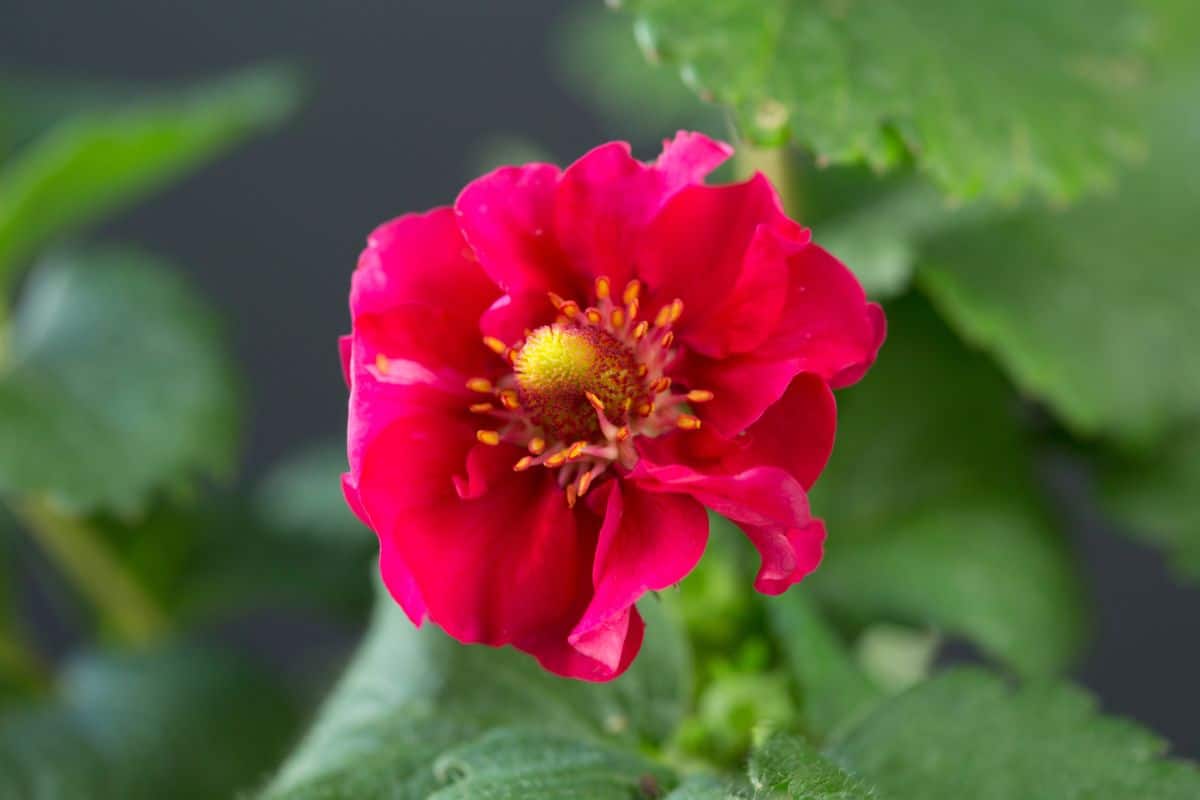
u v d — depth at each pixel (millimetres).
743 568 388
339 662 504
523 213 347
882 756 359
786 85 375
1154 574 693
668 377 349
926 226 416
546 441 349
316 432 805
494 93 797
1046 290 411
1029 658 405
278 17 780
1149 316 412
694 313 349
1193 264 416
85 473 422
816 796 344
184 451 429
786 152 407
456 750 357
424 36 785
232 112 436
